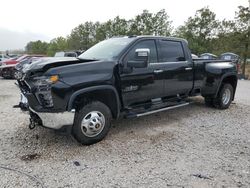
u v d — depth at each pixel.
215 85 6.96
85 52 5.69
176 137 5.04
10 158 4.05
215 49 27.94
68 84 4.16
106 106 4.68
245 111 7.26
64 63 4.38
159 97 5.72
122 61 4.88
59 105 4.14
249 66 23.61
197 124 5.90
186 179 3.52
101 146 4.53
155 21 34.00
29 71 4.25
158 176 3.58
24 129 5.32
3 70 16.28
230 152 4.40
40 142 4.67
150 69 5.33
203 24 28.70
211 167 3.86
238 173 3.69
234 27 21.34
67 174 3.61
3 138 4.84
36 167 3.78
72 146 4.51
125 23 36.19
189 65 6.23
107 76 4.60
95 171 3.70
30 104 4.32
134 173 3.66
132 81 5.02
